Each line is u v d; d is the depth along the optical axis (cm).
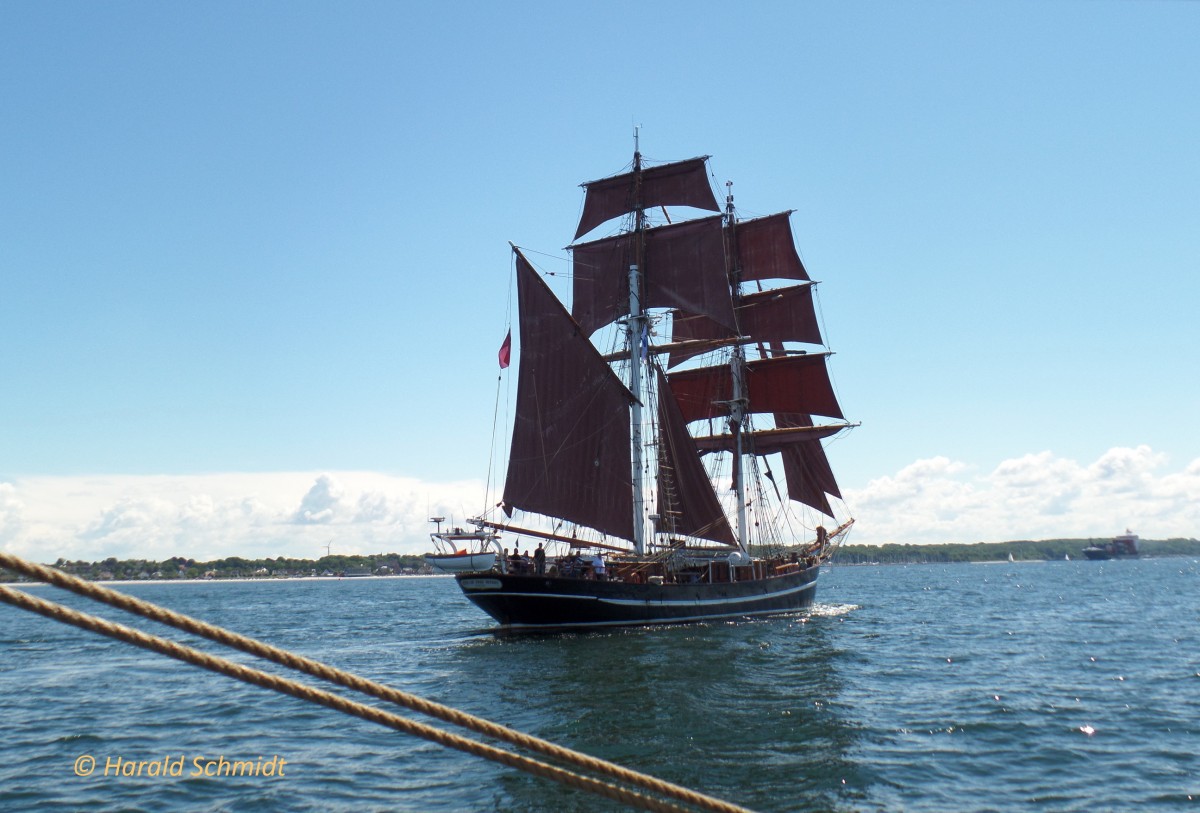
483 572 4772
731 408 7425
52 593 9919
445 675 3300
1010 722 2366
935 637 4681
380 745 2125
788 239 7450
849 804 1658
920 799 1689
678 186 6281
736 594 5731
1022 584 13638
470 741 621
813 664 3484
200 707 2683
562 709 2547
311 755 2027
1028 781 1814
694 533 6022
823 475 7512
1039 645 4297
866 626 5378
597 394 5359
